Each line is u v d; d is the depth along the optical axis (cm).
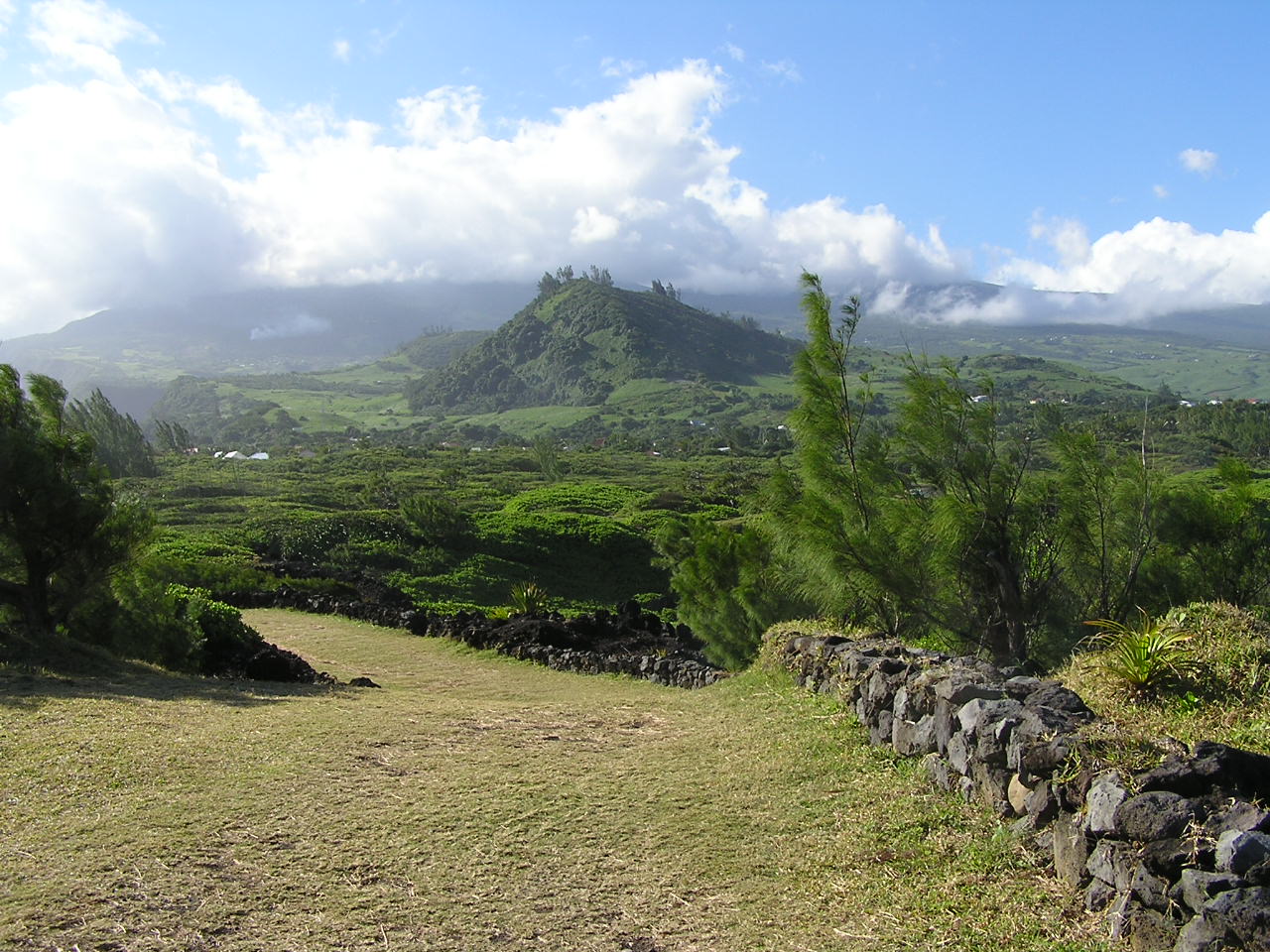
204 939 420
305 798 610
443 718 892
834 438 1059
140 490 4891
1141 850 384
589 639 1611
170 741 721
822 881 491
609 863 522
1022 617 980
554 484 6644
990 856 479
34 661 981
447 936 434
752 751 730
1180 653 602
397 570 3256
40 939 410
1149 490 1007
